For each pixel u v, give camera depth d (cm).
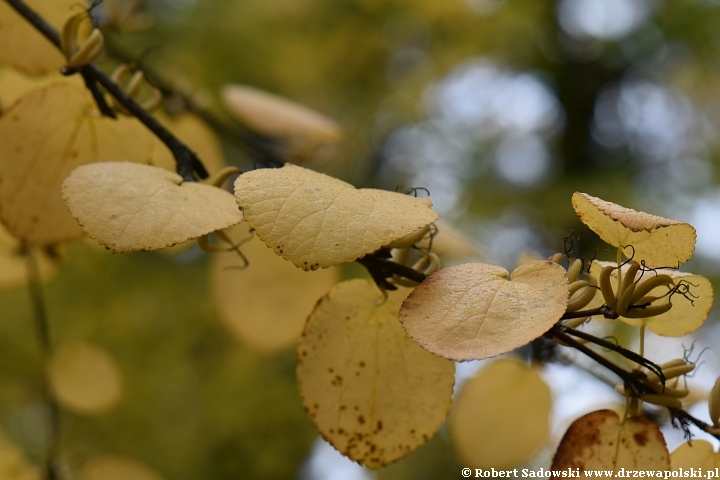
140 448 178
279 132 83
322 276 73
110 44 83
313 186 58
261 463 181
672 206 216
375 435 64
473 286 57
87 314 176
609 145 240
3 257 80
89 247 90
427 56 230
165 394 187
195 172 67
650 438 61
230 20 182
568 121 242
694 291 62
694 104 232
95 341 174
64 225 69
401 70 236
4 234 78
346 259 57
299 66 203
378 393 64
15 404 185
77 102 68
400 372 64
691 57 221
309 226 57
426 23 222
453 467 215
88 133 69
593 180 221
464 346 56
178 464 178
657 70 232
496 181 226
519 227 220
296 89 219
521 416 73
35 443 191
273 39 192
